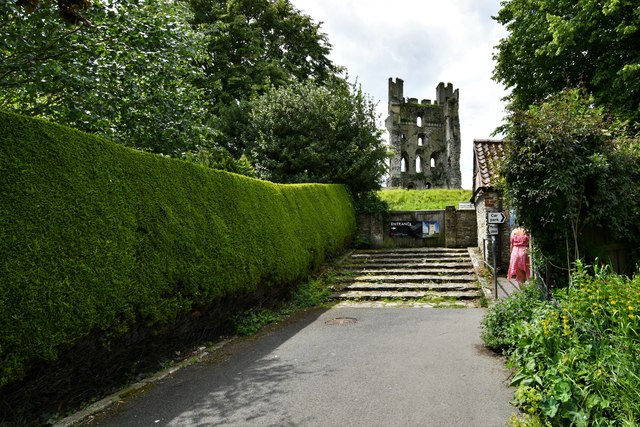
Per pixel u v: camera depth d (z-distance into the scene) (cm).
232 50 2489
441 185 4578
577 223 630
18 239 370
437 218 1758
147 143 860
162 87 874
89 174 469
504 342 590
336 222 1473
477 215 1555
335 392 476
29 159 398
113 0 684
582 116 644
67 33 646
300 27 2780
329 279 1224
